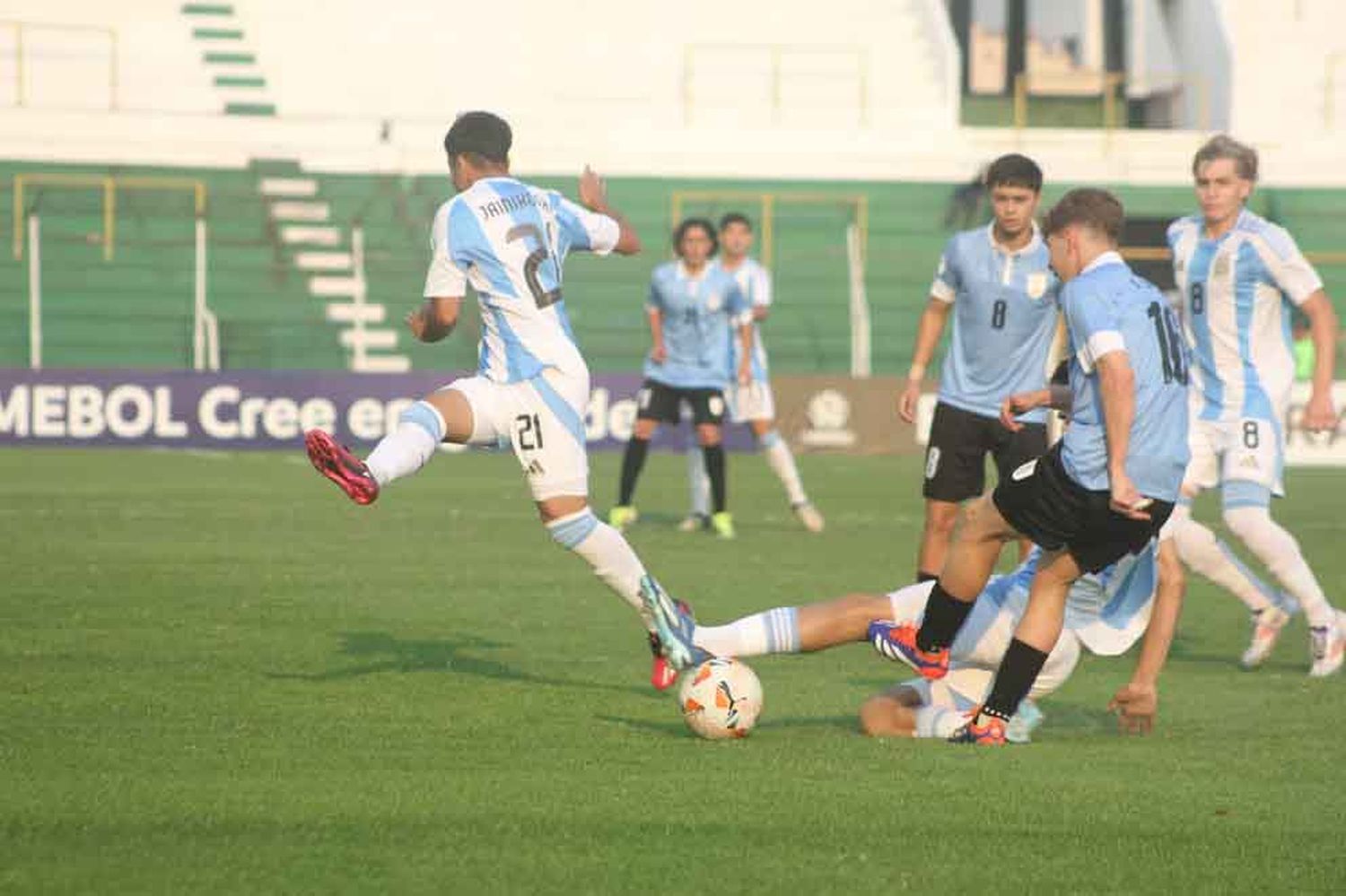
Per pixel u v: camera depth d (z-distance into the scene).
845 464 70.12
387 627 27.48
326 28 93.44
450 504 50.00
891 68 97.25
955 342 28.50
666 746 18.92
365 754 18.25
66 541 38.56
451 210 21.36
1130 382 18.38
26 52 89.94
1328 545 43.69
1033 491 18.84
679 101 95.19
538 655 25.23
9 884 13.43
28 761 17.64
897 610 20.69
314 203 85.19
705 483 46.69
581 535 21.23
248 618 28.00
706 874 13.96
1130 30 100.44
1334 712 22.25
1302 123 97.25
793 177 87.94
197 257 79.56
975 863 14.46
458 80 93.44
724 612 30.16
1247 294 26.70
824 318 85.50
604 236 22.58
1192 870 14.38
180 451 68.94
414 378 71.25
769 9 98.31
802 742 19.33
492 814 15.70
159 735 19.08
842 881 13.86
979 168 88.19
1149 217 90.12
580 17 96.44
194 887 13.43
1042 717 20.69
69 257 81.56
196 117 86.19
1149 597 20.14
